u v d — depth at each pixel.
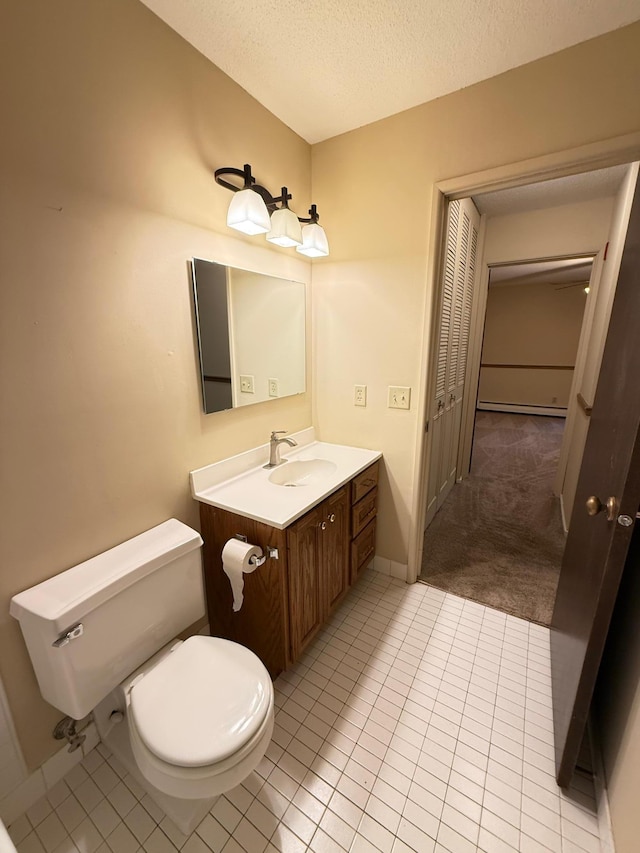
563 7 1.09
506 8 1.09
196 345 1.39
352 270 1.87
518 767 1.17
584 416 2.41
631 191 1.85
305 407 2.09
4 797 1.04
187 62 1.22
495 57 1.28
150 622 1.16
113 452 1.17
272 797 1.10
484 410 7.39
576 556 1.37
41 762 1.11
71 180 0.98
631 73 1.17
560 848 0.98
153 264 1.21
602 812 1.02
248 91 1.46
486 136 1.43
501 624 1.77
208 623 1.65
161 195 1.21
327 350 2.03
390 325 1.83
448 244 2.18
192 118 1.27
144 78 1.11
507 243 2.98
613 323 1.38
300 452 1.99
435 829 1.02
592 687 0.99
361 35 1.19
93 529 1.14
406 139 1.60
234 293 1.52
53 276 0.97
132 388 1.20
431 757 1.20
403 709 1.36
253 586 1.40
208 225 1.38
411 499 1.96
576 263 4.31
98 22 0.98
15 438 0.94
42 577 1.03
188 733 0.91
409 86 1.43
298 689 1.44
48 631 0.91
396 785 1.12
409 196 1.65
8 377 0.91
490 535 2.59
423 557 2.32
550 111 1.31
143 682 1.03
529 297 6.63
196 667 1.08
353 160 1.75
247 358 1.63
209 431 1.50
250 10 1.10
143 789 1.12
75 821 1.05
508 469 3.95
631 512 0.86
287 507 1.34
